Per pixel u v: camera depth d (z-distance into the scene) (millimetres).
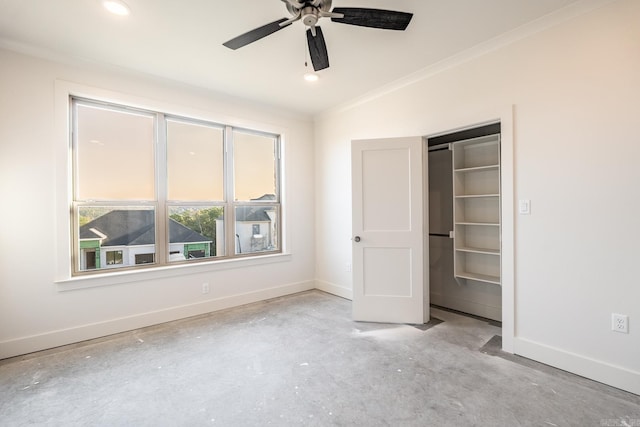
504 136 2393
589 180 2004
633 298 1850
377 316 3125
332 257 4168
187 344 2613
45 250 2537
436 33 2314
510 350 2391
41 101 2516
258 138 4031
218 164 3678
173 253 3332
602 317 1960
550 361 2182
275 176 4211
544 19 2141
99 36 2320
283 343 2623
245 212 3908
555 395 1842
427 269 3117
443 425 1608
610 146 1922
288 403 1808
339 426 1612
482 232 3287
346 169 3910
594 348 1993
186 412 1736
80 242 2807
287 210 4152
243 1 1933
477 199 3322
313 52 2166
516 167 2338
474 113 2592
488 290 3215
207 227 3584
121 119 3025
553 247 2162
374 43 2443
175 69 2877
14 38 2334
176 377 2100
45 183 2539
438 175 3656
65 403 1822
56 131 2578
